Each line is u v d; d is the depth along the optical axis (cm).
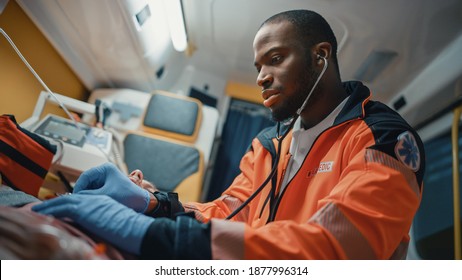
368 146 68
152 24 173
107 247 51
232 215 73
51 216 53
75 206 55
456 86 175
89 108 157
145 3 154
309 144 93
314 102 91
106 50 178
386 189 57
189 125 200
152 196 82
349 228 52
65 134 134
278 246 49
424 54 185
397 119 76
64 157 123
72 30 158
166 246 49
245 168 114
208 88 281
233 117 287
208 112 214
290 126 89
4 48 125
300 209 80
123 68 200
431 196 201
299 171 87
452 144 184
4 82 129
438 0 146
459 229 171
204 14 200
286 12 97
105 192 71
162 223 53
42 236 40
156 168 178
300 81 88
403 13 158
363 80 226
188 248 49
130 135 183
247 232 51
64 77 177
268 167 101
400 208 57
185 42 196
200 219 89
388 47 185
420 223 203
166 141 187
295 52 88
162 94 204
